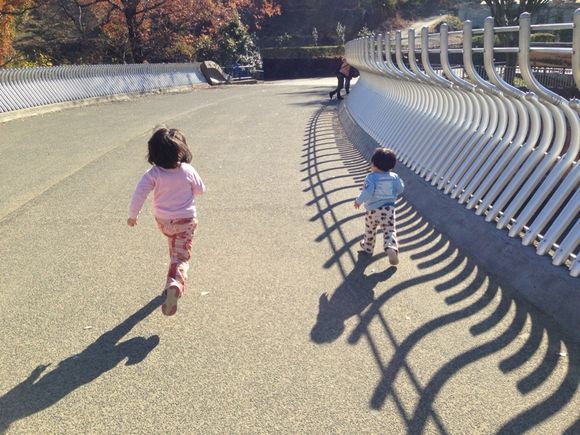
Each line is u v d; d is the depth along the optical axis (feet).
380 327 13.39
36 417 10.54
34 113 58.13
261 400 10.80
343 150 35.24
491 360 11.80
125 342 13.12
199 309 14.64
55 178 30.14
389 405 10.51
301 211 22.79
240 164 31.99
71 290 16.07
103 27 118.93
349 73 67.87
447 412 10.24
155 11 118.62
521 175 17.51
